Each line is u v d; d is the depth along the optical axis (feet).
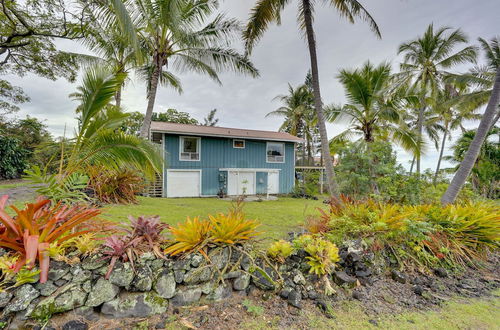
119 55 30.42
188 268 7.67
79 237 7.48
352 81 26.45
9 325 5.61
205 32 27.50
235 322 6.95
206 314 7.12
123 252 7.22
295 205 31.96
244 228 8.70
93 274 6.73
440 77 42.73
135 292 6.95
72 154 11.25
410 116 61.41
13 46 28.76
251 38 23.88
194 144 43.55
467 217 13.12
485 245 12.78
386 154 18.78
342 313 7.75
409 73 43.91
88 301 6.38
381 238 11.27
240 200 15.15
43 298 6.07
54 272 6.40
